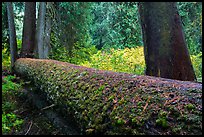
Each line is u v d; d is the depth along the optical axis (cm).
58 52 1066
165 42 377
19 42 1084
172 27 380
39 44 867
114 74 305
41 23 873
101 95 253
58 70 416
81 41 1144
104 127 216
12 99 493
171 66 378
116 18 1148
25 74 622
